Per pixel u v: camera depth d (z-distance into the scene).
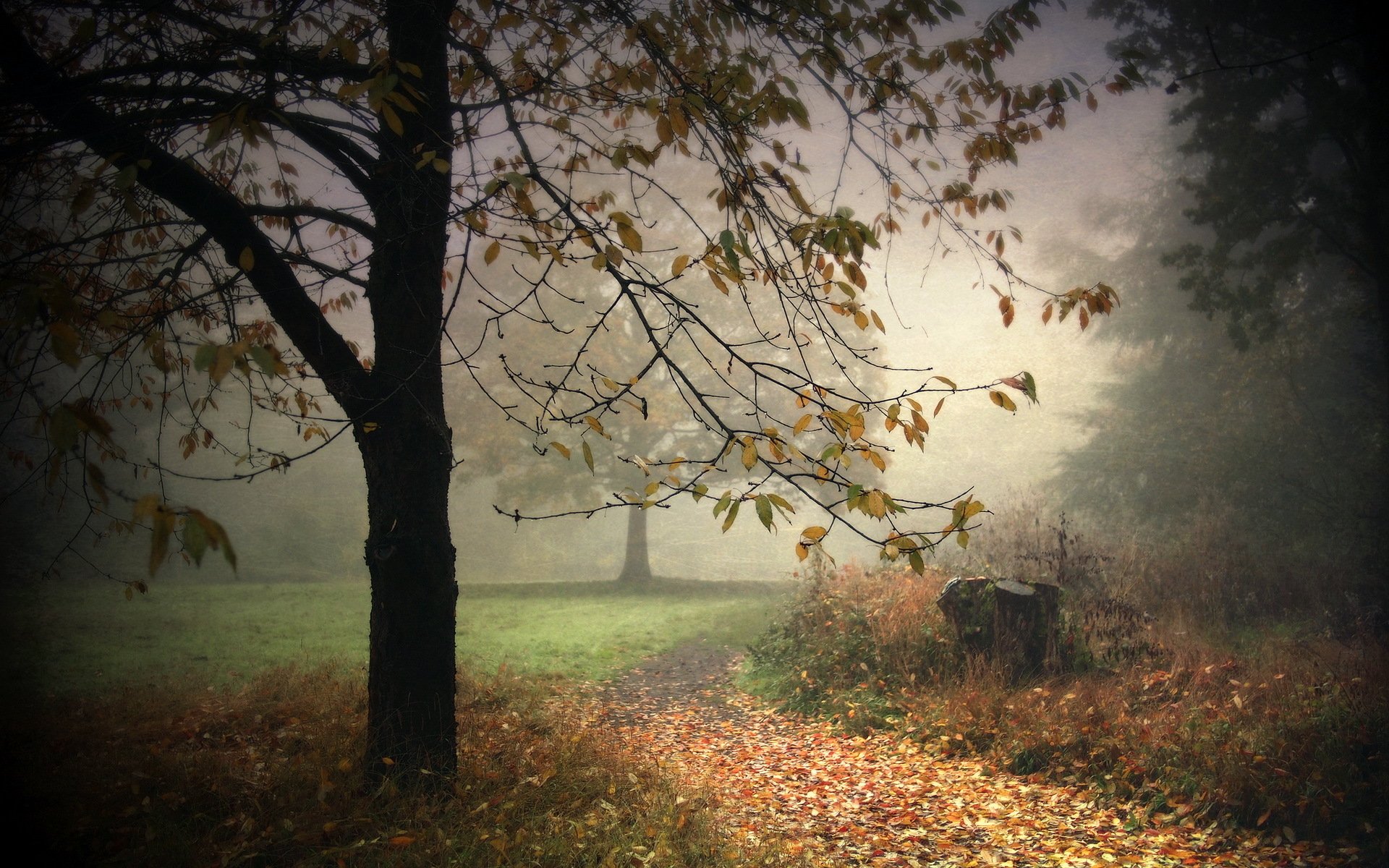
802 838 4.86
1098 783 5.47
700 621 16.02
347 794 4.29
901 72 4.35
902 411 2.82
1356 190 12.20
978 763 6.19
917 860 4.57
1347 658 6.64
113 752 5.14
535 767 5.04
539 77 4.08
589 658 11.83
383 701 4.43
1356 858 4.17
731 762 6.80
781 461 2.76
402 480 4.40
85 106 3.39
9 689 7.72
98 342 3.63
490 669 10.06
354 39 4.13
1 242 3.72
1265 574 11.18
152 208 4.25
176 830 3.92
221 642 11.64
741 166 3.44
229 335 3.92
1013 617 8.03
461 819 4.14
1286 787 4.74
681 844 4.26
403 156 3.85
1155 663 7.45
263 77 3.57
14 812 4.06
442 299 4.56
